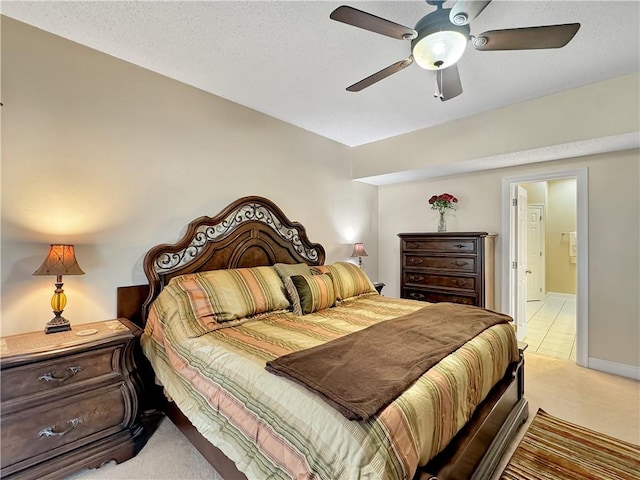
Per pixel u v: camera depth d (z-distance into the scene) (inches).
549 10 70.6
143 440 76.9
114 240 91.3
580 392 105.1
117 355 74.6
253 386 56.5
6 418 59.7
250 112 125.6
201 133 110.5
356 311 102.8
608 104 101.3
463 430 58.2
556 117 110.9
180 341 77.5
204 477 67.9
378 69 96.2
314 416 46.5
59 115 81.7
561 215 257.9
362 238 183.5
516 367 83.1
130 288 94.1
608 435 82.2
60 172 82.0
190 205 107.8
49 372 64.7
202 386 66.4
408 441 43.9
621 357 117.7
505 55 88.0
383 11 71.4
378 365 56.2
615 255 118.6
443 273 150.3
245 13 71.9
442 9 64.4
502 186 147.6
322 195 158.1
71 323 83.9
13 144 75.4
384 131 150.3
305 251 145.6
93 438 69.7
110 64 90.0
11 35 75.0
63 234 82.7
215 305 86.0
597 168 122.3
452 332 74.2
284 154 139.0
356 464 40.2
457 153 135.6
